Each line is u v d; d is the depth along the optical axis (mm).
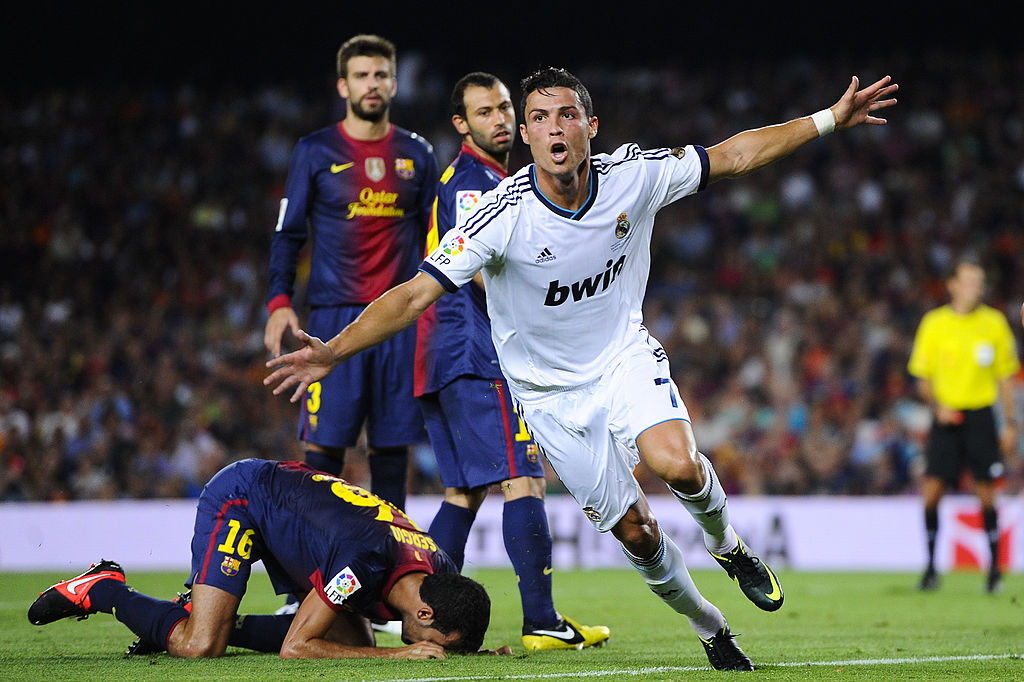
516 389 14086
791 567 40312
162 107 68438
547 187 12906
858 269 59031
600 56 74125
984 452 30328
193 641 14359
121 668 13555
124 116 67750
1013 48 72500
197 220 62406
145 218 62562
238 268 59219
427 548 15023
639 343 13672
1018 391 46688
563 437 13789
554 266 13070
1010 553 38938
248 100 69812
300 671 13031
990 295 58031
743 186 64312
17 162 64688
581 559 39719
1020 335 56188
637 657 15344
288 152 66812
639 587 31312
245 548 14852
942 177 64938
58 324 54594
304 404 20031
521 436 17281
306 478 15211
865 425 48562
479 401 17391
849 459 47312
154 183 64250
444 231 18016
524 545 16938
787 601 26719
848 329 54406
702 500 12578
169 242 61031
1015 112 68062
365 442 21703
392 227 20281
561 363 13648
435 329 17797
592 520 13992
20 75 71188
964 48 72938
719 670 13672
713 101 71188
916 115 67812
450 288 12875
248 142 67125
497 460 17250
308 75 72750
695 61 74438
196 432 47281
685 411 13055
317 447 20125
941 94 69000
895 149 66625
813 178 65250
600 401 13445
